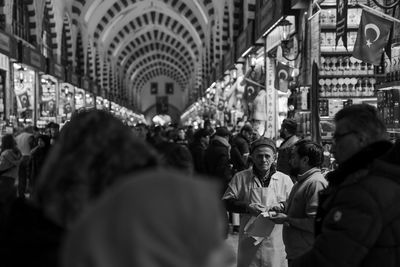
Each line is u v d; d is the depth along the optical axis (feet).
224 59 64.59
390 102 20.95
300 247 10.08
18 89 48.34
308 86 26.81
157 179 3.27
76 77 72.59
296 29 28.68
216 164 21.49
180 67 172.35
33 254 4.05
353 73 25.59
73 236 3.25
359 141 6.66
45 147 21.42
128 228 3.12
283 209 11.61
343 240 6.01
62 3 67.41
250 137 25.84
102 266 3.09
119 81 137.80
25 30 53.47
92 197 3.78
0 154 22.53
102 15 94.89
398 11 19.86
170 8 110.63
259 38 38.11
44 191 3.93
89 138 3.90
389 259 6.07
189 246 3.16
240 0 56.08
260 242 11.57
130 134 4.09
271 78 38.75
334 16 25.22
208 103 89.35
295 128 18.42
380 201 6.03
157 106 208.44
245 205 11.91
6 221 4.25
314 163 10.30
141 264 3.06
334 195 6.48
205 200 3.26
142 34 136.77
